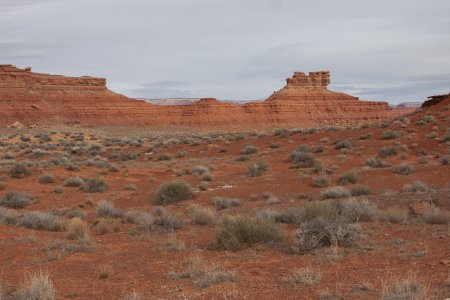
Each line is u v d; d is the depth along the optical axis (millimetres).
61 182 31016
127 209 20641
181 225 14875
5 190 27188
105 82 171750
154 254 10750
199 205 20234
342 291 6949
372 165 32906
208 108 169000
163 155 47000
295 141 51469
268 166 34875
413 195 18984
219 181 30031
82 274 9102
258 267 8930
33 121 138625
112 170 36906
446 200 17141
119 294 7590
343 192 20250
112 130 140875
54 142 79438
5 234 13945
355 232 10680
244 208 19047
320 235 10422
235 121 167500
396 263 8609
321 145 46219
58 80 161625
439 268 7930
